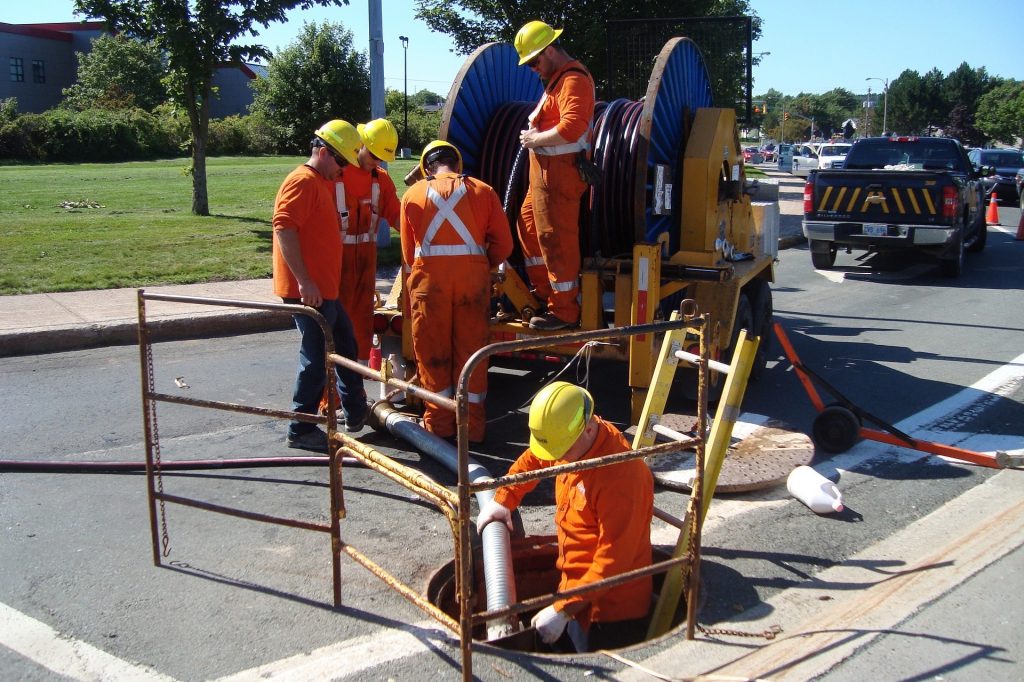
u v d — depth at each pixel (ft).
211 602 12.52
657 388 15.84
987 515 15.60
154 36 52.34
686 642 11.59
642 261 18.61
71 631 11.69
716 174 20.66
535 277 20.21
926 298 38.81
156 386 23.54
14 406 21.59
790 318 34.60
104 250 41.96
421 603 10.53
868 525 15.30
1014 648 11.23
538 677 10.72
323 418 12.30
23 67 218.79
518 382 24.50
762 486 16.57
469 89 21.13
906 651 11.18
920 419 21.57
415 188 18.22
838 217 44.01
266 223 53.57
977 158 94.17
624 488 11.53
